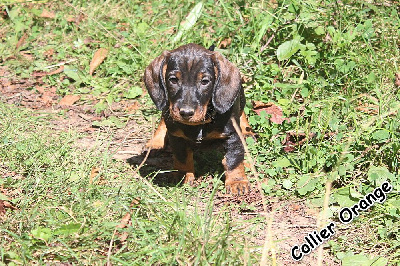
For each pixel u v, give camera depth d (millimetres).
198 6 9117
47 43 9852
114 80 8727
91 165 6461
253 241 5316
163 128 7117
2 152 6688
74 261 4914
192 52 5859
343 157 5648
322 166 6371
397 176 6094
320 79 7664
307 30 8297
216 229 5320
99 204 5566
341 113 7152
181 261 4762
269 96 7762
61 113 7984
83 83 8781
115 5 10500
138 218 5293
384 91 7410
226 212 5777
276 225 5641
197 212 5602
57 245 5027
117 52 9078
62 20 10156
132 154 7031
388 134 6398
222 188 6258
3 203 5617
